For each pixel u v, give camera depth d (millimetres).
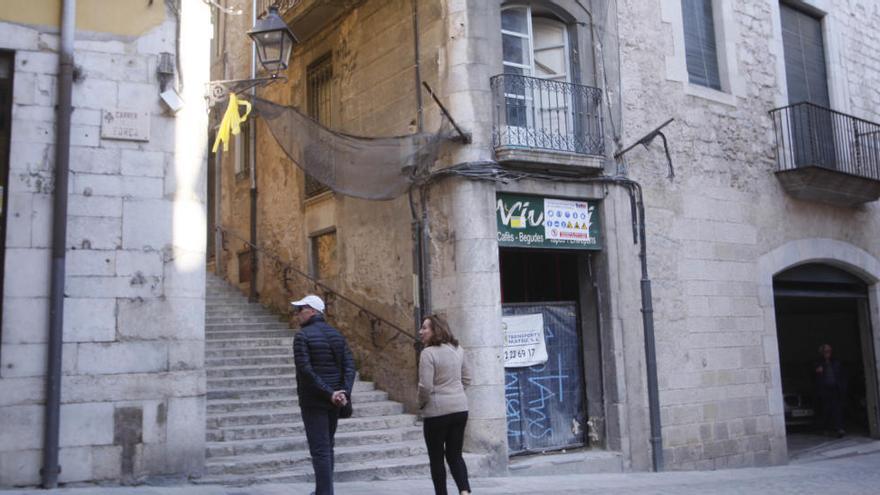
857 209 15508
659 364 11516
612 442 10820
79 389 7594
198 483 7980
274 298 14711
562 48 11500
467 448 9742
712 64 13539
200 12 8688
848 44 16281
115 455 7664
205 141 8555
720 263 12664
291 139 10680
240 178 16703
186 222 8289
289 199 14484
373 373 11711
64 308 7633
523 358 10641
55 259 7551
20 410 7375
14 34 7785
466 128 10180
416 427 10367
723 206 12898
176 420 7973
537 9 11281
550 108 10906
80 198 7836
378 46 12023
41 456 7395
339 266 12719
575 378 11180
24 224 7598
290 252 14289
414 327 10766
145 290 7996
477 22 10461
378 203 11805
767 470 11625
